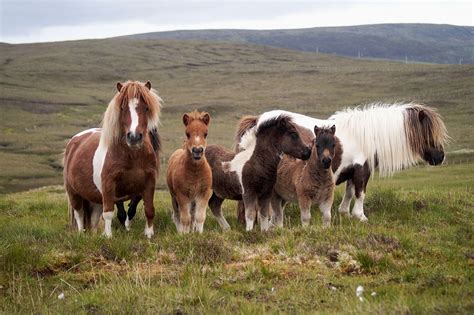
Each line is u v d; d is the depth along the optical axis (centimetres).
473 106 9900
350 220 1251
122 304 748
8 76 14425
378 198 1470
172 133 8619
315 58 19562
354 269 891
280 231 1075
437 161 1438
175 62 17675
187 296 755
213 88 13888
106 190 1126
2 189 5059
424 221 1273
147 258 951
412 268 870
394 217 1327
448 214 1332
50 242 1032
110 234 1130
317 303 737
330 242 981
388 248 971
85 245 992
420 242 1019
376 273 885
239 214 1358
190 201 1163
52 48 19450
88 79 14900
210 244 973
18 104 11250
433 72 14038
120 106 1097
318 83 14000
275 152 1196
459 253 969
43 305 772
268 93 12800
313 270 877
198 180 1143
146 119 1102
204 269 877
